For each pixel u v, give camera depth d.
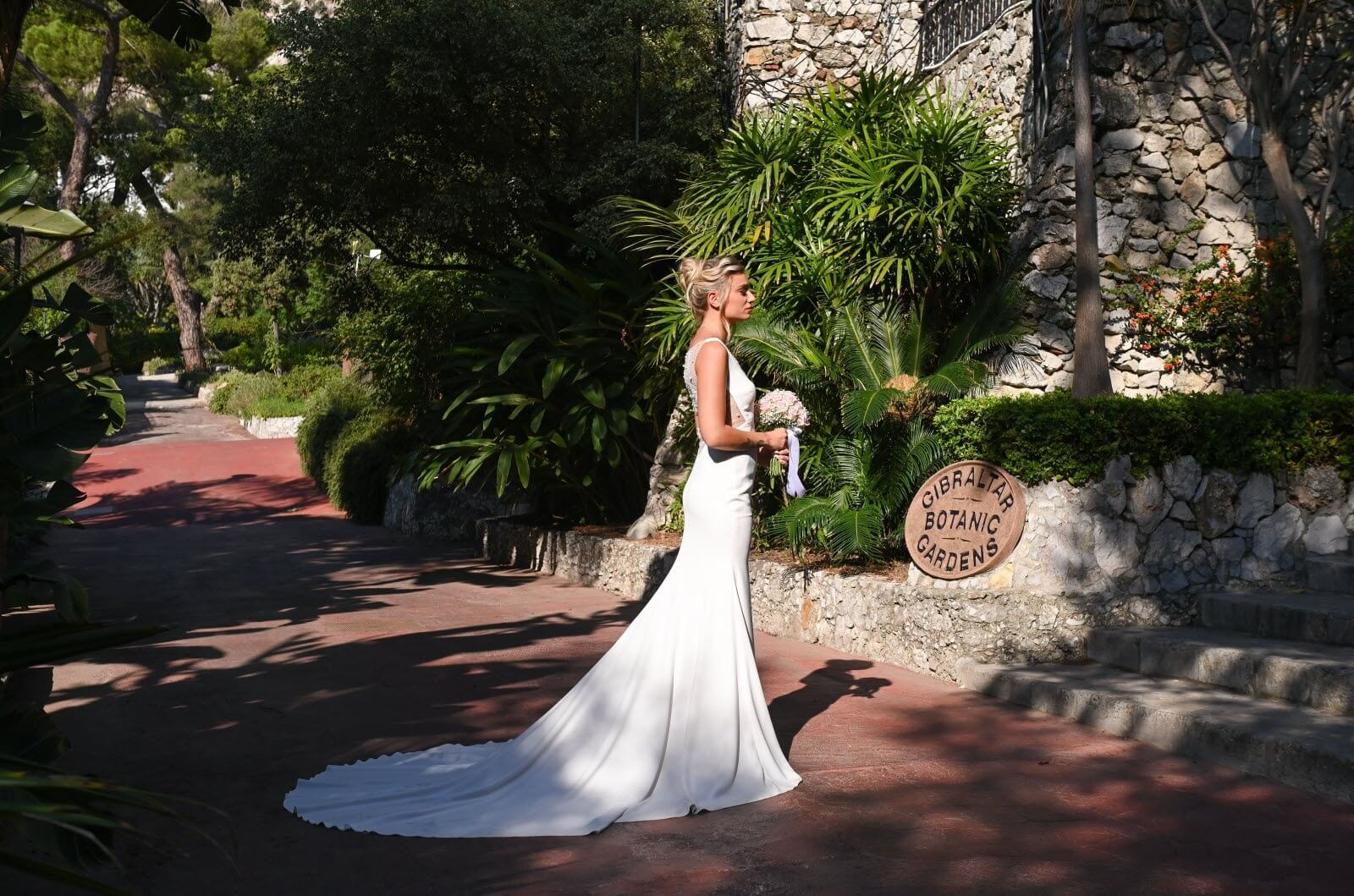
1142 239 8.62
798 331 8.39
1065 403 6.23
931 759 4.72
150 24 6.01
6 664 2.36
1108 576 6.24
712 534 4.37
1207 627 6.05
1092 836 3.76
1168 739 4.82
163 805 2.14
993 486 6.52
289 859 3.58
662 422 11.23
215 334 49.56
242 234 13.48
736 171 9.36
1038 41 8.80
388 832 3.80
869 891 3.30
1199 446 6.29
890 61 12.45
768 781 4.30
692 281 4.52
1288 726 4.53
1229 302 8.23
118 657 6.97
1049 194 8.56
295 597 9.66
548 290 11.14
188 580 10.78
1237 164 8.66
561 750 4.25
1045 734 5.11
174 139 36.91
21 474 4.17
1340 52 8.05
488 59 11.34
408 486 15.21
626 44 12.23
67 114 33.44
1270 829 3.80
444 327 14.59
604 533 11.11
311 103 11.96
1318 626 5.41
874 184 7.98
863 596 7.12
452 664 6.73
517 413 10.72
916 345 8.20
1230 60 7.54
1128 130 8.58
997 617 6.14
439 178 12.59
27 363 3.97
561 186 12.27
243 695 5.94
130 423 30.92
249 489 21.12
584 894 3.29
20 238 5.90
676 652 4.29
